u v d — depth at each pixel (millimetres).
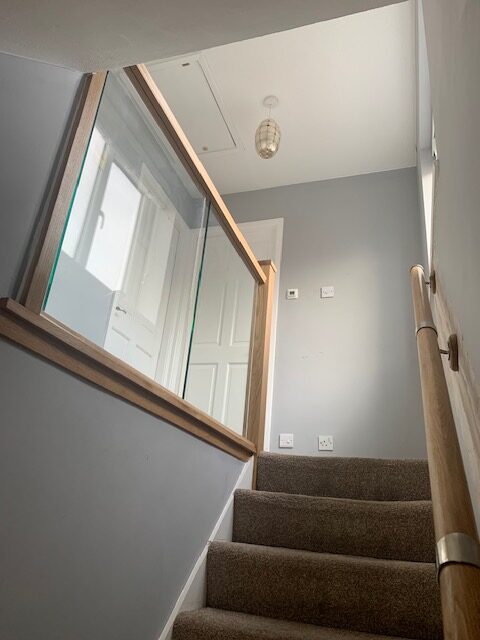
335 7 944
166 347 2900
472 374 1122
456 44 1021
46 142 1194
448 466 805
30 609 1022
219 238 3018
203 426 1886
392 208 4129
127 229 2816
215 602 1814
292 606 1723
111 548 1301
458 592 572
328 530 2033
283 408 3678
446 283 1560
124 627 1340
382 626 1615
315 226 4277
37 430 1071
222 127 4031
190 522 1773
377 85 3566
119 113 2139
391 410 3443
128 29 979
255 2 915
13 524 993
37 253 1110
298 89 3658
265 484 2492
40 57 1091
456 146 1119
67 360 1165
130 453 1414
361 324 3777
